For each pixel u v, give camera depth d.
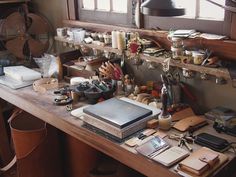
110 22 2.56
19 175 2.49
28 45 3.07
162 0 1.54
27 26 3.04
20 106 2.39
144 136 1.75
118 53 2.31
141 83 2.41
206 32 2.00
